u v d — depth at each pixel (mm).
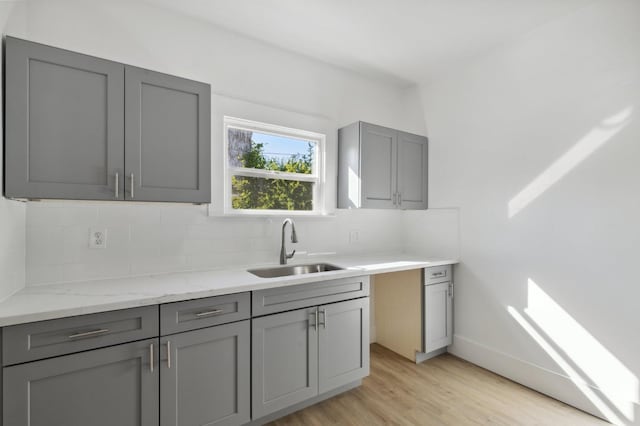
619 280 1855
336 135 2773
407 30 2262
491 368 2498
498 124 2473
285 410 1949
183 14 2096
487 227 2541
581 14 2020
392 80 3061
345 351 2119
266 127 2447
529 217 2277
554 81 2148
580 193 2018
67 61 1445
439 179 2916
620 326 1853
